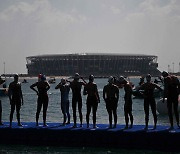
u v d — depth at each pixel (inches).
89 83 690.2
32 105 1907.0
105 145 657.6
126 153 610.9
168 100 651.5
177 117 665.6
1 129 701.9
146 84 660.1
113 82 687.7
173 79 647.1
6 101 2178.9
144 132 637.9
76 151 631.2
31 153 621.9
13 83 710.5
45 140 684.1
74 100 700.0
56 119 1206.9
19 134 695.1
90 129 668.1
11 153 623.5
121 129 668.7
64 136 676.1
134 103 1947.6
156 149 632.4
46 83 713.6
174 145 623.2
